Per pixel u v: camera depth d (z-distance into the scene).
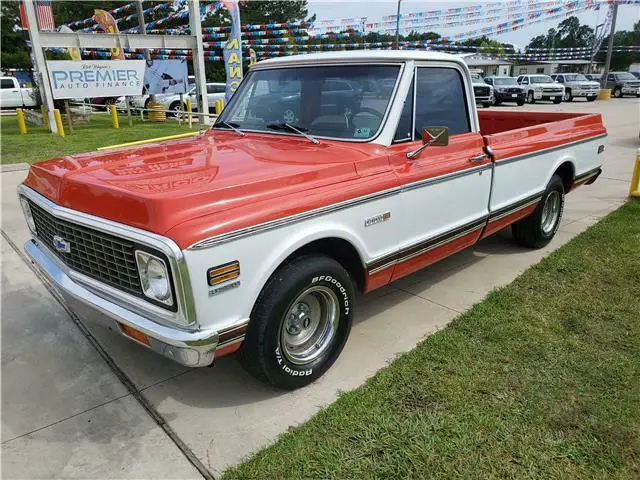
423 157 3.58
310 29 24.89
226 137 3.86
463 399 2.89
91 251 2.66
